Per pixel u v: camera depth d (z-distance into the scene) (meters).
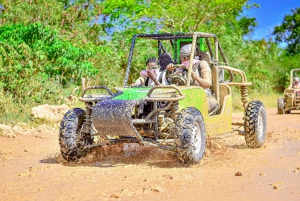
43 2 19.36
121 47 19.89
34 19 19.06
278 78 34.31
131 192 5.17
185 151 6.41
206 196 5.04
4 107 12.29
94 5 22.58
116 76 18.67
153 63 7.90
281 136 10.32
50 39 15.16
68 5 22.69
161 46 8.41
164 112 6.88
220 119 8.00
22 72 13.61
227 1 23.22
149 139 6.76
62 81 16.11
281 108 17.61
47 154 8.11
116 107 6.27
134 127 6.33
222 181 5.72
